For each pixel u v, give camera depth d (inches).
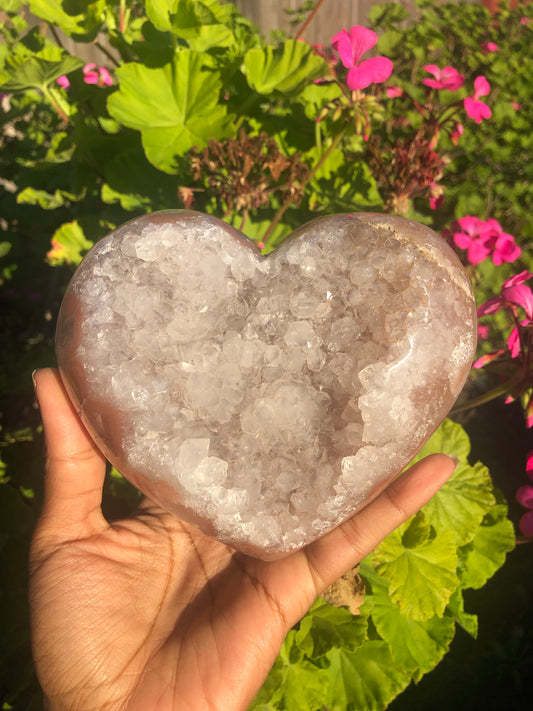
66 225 13.1
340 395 6.8
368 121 11.4
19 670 11.0
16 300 20.5
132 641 7.1
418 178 11.8
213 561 8.1
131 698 6.6
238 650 6.9
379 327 6.6
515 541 12.0
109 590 7.4
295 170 11.1
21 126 19.7
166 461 6.4
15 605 11.4
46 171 16.8
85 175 14.0
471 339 6.8
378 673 10.3
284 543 6.7
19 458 13.4
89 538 7.9
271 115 13.2
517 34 23.1
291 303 6.7
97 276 6.6
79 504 7.9
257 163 11.2
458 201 16.9
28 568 7.6
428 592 10.1
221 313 6.9
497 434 18.9
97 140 13.1
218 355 6.7
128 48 12.8
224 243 6.9
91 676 6.7
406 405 6.5
